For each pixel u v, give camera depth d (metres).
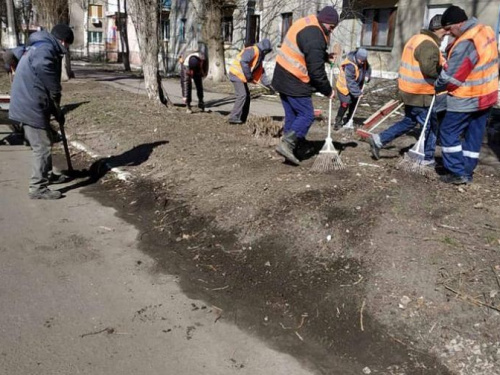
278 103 15.05
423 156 5.46
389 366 3.05
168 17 30.69
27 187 6.22
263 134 7.79
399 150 7.10
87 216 5.35
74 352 3.14
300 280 3.85
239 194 5.14
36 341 3.23
